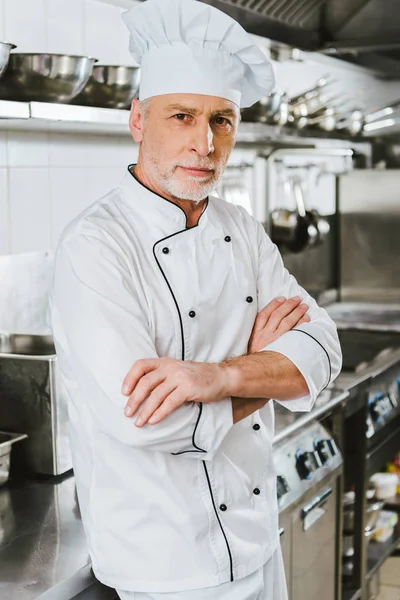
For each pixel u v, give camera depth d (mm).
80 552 1526
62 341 1416
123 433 1312
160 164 1416
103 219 1425
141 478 1424
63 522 1662
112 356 1304
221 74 1412
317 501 2332
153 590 1429
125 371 1301
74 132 2523
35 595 1354
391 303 4195
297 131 3201
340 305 4238
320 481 2355
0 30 2188
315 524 2385
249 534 1526
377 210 4164
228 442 1509
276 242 3770
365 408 2869
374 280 4219
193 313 1464
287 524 2168
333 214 4230
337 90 4426
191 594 1445
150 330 1428
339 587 2631
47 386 1871
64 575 1430
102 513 1456
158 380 1293
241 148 3471
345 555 2953
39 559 1493
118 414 1304
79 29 2486
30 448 1917
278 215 3750
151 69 1433
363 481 2908
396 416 3283
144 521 1431
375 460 3031
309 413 2355
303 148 3816
